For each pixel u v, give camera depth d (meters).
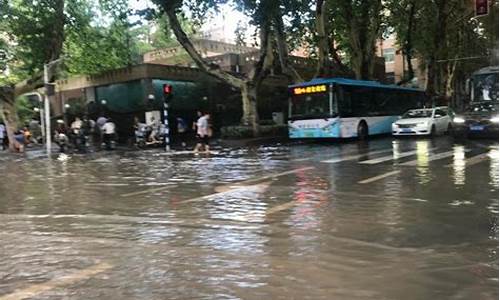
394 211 8.63
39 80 31.44
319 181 12.35
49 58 31.12
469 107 24.12
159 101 35.72
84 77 38.28
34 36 30.59
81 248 6.98
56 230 8.17
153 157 21.81
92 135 30.48
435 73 42.44
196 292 5.15
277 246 6.76
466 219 7.89
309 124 26.62
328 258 6.15
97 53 35.78
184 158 20.64
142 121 34.94
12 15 29.97
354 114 27.12
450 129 27.94
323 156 18.73
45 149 29.50
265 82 41.31
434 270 5.59
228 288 5.24
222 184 12.53
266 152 22.00
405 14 39.00
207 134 23.50
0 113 32.47
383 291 5.02
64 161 21.75
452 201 9.28
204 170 15.77
